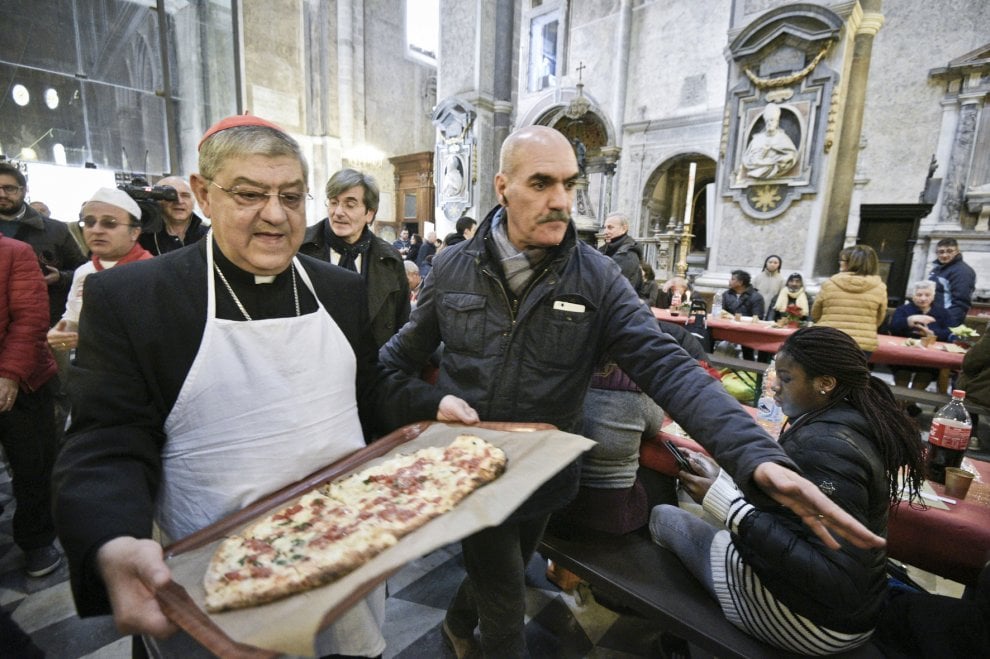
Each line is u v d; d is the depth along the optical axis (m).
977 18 8.45
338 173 2.00
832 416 1.04
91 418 0.70
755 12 6.01
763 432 0.82
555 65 14.09
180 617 0.55
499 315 1.12
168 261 0.78
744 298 5.14
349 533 0.73
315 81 12.67
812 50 5.59
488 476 0.89
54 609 1.65
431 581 1.89
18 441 1.71
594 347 1.12
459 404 1.07
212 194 0.72
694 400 0.90
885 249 6.09
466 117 8.45
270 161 0.70
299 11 12.14
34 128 7.09
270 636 0.53
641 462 1.79
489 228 1.15
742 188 6.26
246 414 0.78
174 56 8.51
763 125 6.05
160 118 8.17
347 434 0.93
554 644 1.61
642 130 12.18
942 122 8.91
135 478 0.67
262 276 0.82
